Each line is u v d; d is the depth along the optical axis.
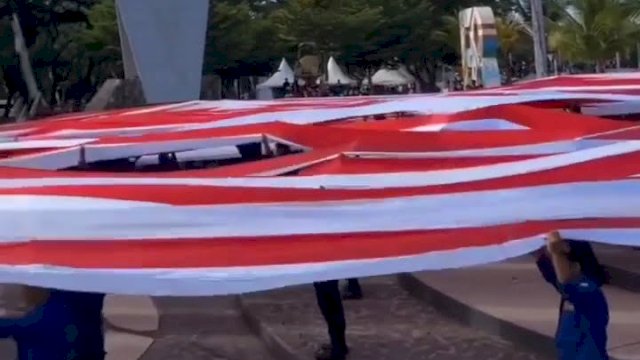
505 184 4.94
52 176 5.18
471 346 9.78
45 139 6.87
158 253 4.74
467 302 10.79
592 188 4.92
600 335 6.35
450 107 6.64
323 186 4.92
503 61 60.25
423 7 59.56
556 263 6.38
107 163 6.69
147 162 6.95
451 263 4.73
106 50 51.34
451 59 63.59
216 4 51.56
